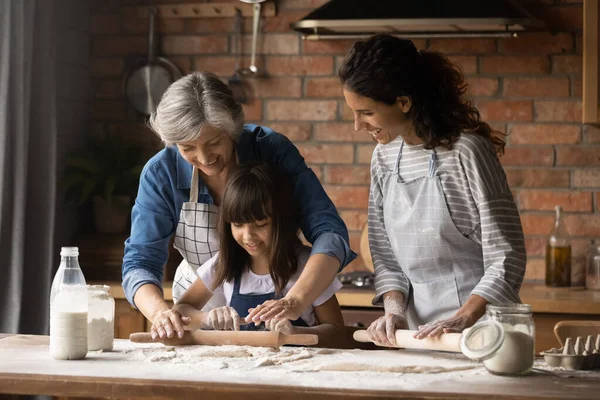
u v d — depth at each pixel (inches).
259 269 87.3
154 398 62.6
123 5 150.6
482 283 77.1
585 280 135.1
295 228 85.9
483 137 82.0
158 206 87.7
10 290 124.5
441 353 75.9
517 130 139.9
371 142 144.4
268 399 60.7
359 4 130.0
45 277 130.3
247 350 74.7
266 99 147.1
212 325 80.0
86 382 63.7
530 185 139.9
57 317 71.7
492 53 140.3
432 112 79.7
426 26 129.9
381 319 79.0
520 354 65.5
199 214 87.8
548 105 139.0
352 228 144.9
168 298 127.9
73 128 147.3
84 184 141.9
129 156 145.8
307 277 80.5
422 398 59.1
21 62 124.8
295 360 71.9
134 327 130.4
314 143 145.9
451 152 81.3
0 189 123.0
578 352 70.5
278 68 146.6
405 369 67.7
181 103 77.1
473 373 67.1
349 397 59.8
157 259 87.6
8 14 123.0
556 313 119.0
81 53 149.4
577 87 138.4
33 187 130.2
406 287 87.7
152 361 71.2
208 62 148.8
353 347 86.2
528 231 140.1
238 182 81.7
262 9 146.7
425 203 83.6
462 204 82.0
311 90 145.8
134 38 150.6
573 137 138.6
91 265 140.5
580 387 62.0
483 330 67.2
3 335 86.9
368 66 77.0
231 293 87.6
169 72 148.2
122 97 150.7
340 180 145.2
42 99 130.7
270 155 88.7
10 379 65.1
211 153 79.7
